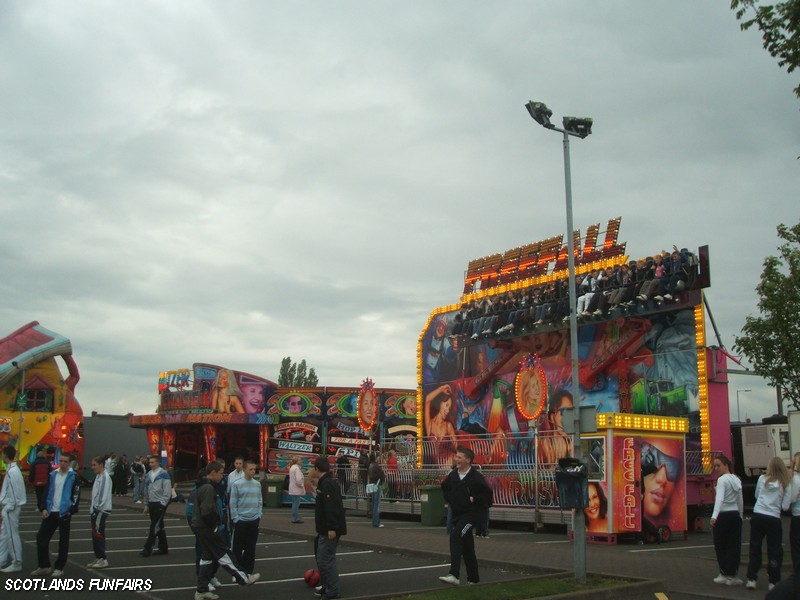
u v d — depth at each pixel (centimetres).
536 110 1290
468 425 3356
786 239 1686
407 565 1415
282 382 7375
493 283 3391
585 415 1192
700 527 2114
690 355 2492
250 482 1216
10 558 1312
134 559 1466
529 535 1975
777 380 1670
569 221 1298
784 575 1278
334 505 1066
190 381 4703
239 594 1116
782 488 1152
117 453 5925
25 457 4581
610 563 1395
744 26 1292
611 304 2678
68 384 4859
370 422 3120
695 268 2492
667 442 1892
